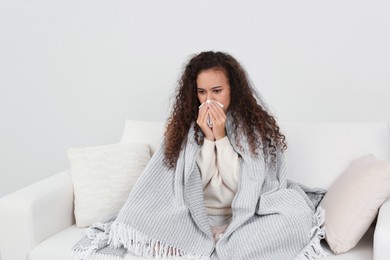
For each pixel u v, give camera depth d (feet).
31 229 5.76
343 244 5.27
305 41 8.03
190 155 5.98
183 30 8.46
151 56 8.68
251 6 8.14
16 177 9.87
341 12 7.81
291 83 8.21
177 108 6.27
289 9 8.00
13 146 9.76
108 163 6.55
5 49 9.41
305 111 8.27
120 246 5.63
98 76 9.02
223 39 8.33
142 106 8.89
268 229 5.39
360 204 5.30
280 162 6.12
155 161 6.04
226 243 5.54
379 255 4.71
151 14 8.57
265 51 8.21
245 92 6.11
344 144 6.29
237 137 6.01
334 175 6.22
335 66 7.99
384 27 7.68
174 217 5.68
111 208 6.36
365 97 7.97
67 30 9.03
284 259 5.27
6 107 9.64
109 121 9.13
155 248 5.50
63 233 6.13
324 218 5.59
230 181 6.06
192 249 5.59
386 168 5.30
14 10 9.23
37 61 9.29
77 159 6.60
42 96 9.39
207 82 5.89
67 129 9.38
